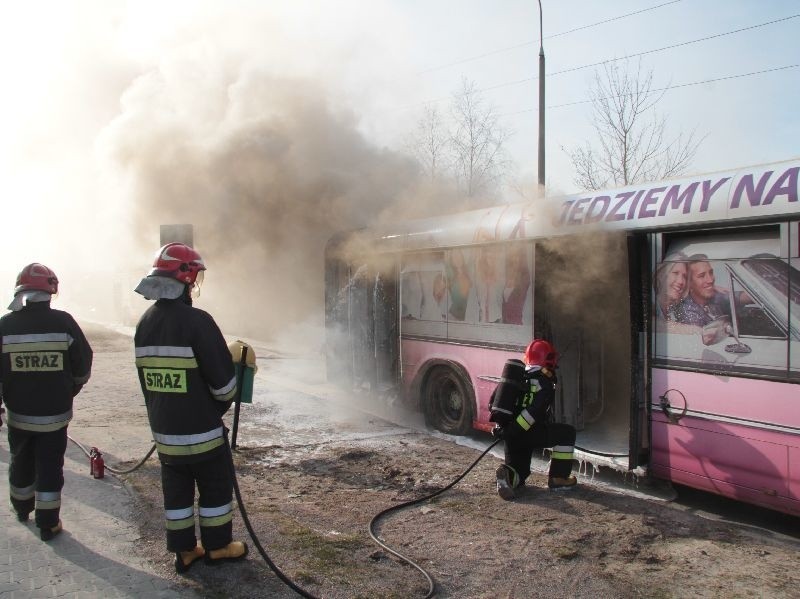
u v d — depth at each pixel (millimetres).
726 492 4840
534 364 5508
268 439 7328
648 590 3771
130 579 3645
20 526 4406
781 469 4500
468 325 7367
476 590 3730
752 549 4387
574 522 4840
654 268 5395
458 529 4684
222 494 3791
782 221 4531
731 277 4848
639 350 5434
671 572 4016
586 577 3928
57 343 4191
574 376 6844
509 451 5484
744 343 4742
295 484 5711
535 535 4578
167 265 3680
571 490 5598
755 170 4793
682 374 5145
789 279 4488
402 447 7059
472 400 7305
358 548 4254
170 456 3635
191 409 3629
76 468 5797
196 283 3938
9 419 4246
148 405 3738
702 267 5047
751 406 4684
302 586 3611
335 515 4926
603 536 4570
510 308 6809
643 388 5449
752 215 4668
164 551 4043
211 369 3613
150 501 4914
